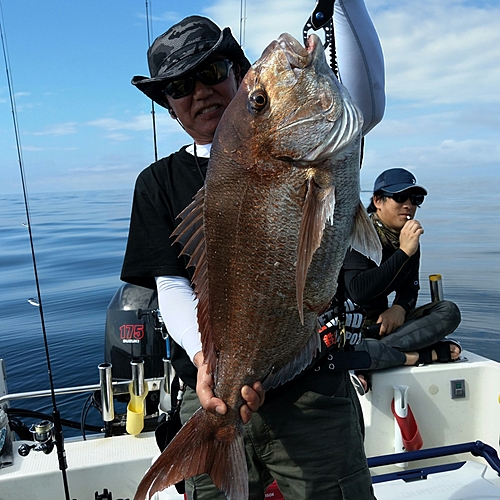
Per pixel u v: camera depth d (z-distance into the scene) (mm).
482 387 3320
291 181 1530
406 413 3113
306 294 1610
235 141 1594
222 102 1982
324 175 1509
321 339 1924
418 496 2504
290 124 1512
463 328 7496
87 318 9148
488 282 10211
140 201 2107
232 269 1650
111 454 2963
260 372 1716
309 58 1520
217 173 1635
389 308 3621
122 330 3924
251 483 2025
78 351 7297
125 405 4969
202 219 1730
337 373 1947
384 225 3643
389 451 3221
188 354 1916
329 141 1491
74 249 18453
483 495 2482
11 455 2893
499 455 3191
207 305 1747
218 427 1761
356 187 1570
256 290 1627
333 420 1896
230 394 1732
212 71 1926
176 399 2682
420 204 3598
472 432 3328
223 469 1734
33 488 2773
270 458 1964
